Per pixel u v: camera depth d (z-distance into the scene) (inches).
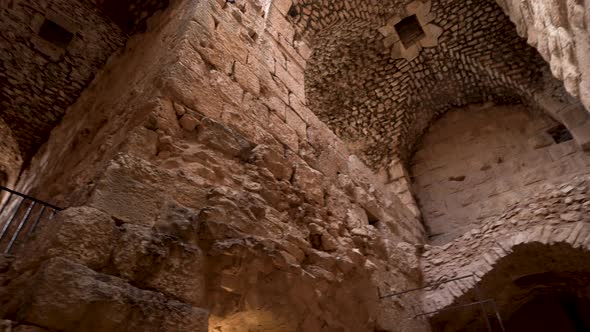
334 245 139.9
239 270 96.0
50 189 163.0
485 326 207.2
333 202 162.2
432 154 339.6
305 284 111.0
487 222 203.0
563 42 147.4
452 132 343.6
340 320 125.4
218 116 132.2
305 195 145.9
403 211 233.5
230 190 111.8
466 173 313.1
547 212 185.9
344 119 340.5
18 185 249.4
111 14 235.9
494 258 182.9
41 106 264.2
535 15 176.2
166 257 84.4
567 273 200.1
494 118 333.1
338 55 303.6
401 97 332.2
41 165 230.7
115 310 69.9
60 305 64.7
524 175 287.6
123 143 105.7
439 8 289.6
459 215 292.2
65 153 183.8
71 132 214.2
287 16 232.8
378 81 327.0
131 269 78.2
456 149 331.3
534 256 184.9
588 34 131.4
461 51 312.5
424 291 189.0
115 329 68.7
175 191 101.0
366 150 341.7
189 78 129.0
